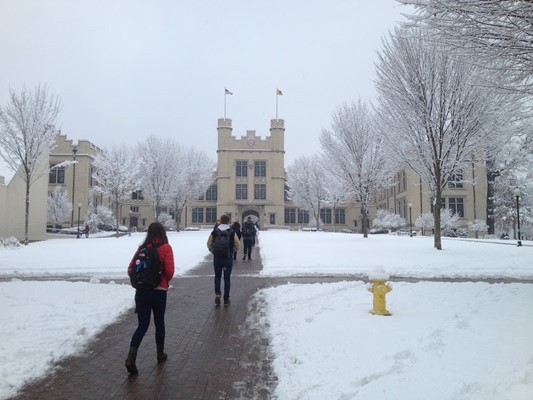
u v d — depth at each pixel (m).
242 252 22.80
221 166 67.00
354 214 72.31
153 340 6.68
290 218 73.12
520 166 32.00
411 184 48.66
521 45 7.71
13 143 27.59
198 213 71.19
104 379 5.05
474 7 7.43
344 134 29.05
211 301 9.80
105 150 53.38
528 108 10.35
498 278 13.15
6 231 30.55
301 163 60.34
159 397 4.53
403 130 20.22
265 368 5.38
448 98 19.09
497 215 44.91
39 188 35.59
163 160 51.41
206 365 5.52
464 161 20.50
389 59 19.80
